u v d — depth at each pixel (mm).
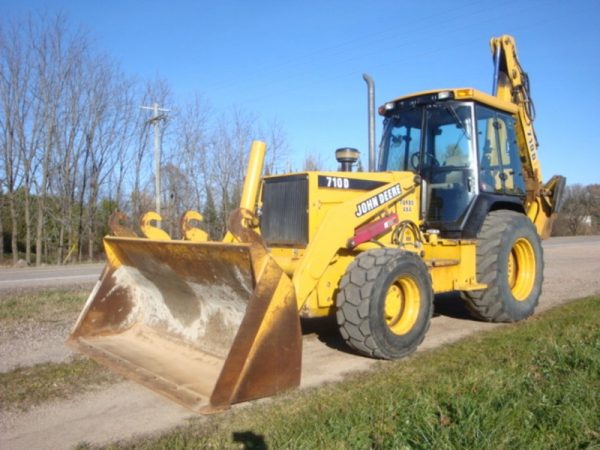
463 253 6016
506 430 2938
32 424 3578
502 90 7523
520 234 6441
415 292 5020
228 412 3652
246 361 3602
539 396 3400
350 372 4480
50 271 15414
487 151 6477
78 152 24141
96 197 24906
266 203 5480
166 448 3109
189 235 5438
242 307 4398
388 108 6742
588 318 5887
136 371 4219
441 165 6324
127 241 5020
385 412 3307
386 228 5340
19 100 22812
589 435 2924
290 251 5172
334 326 6316
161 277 5020
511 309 6254
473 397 3428
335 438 2977
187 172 26156
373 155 7098
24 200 24141
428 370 4367
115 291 5387
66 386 4266
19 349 5340
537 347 4602
